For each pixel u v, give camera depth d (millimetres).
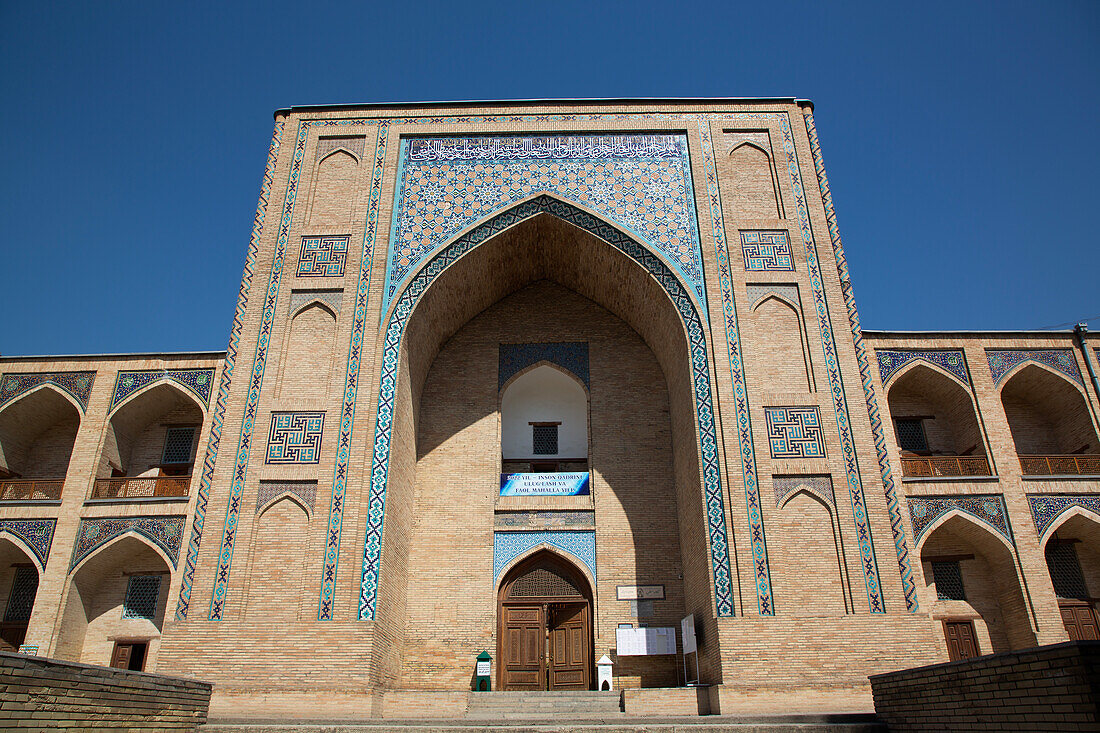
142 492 12266
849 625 9406
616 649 11219
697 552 10586
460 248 11742
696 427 10578
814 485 10156
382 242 11703
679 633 11281
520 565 12008
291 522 10039
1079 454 12188
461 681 11070
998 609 11648
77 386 12500
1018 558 11164
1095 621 11734
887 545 9812
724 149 12328
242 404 10672
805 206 11891
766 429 10430
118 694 6117
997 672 5414
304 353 11031
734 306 11172
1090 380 12422
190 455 12945
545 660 11477
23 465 12961
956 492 11484
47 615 11023
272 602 9594
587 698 10031
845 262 11492
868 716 7676
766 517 9969
